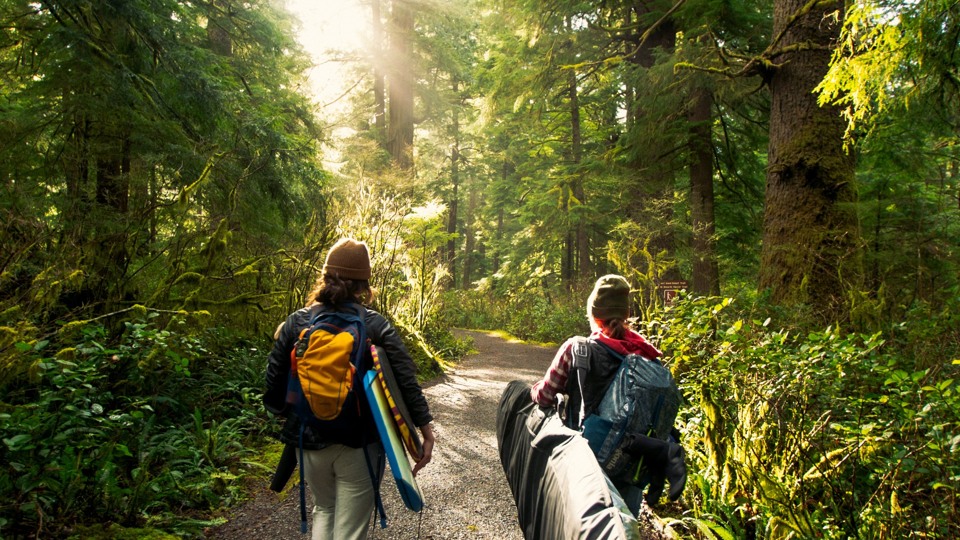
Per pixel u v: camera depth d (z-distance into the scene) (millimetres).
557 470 2150
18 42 6688
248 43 11453
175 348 4289
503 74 16438
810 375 3555
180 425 4488
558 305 17234
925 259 7965
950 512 2635
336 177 12500
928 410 2828
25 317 3869
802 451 3174
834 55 4625
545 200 17812
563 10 14844
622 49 15562
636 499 2346
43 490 3152
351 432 2186
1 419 3002
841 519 2967
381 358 2236
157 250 5543
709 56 11219
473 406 6871
